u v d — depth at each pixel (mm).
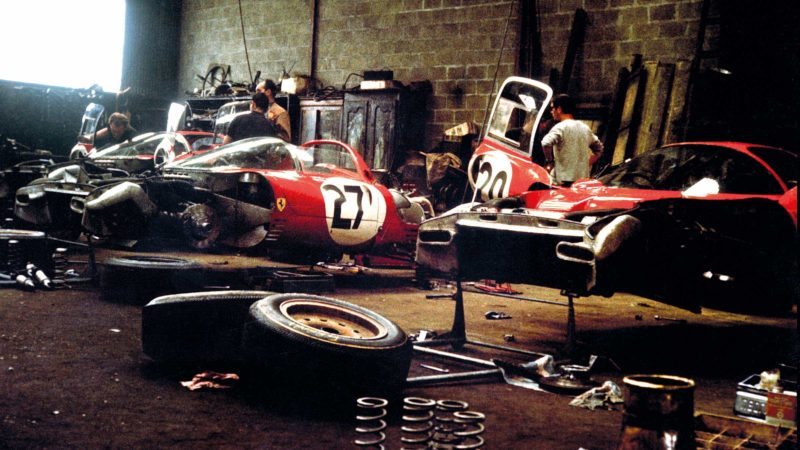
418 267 4297
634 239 3406
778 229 4094
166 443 2230
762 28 9086
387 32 13195
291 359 2684
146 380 2934
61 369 2988
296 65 14680
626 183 5770
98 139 10344
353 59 13711
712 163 5547
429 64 12609
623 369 3717
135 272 4539
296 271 5785
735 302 4164
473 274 4086
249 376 3119
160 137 9562
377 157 12359
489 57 11914
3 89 13828
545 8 11219
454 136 11477
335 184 6457
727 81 9008
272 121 8500
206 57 16547
